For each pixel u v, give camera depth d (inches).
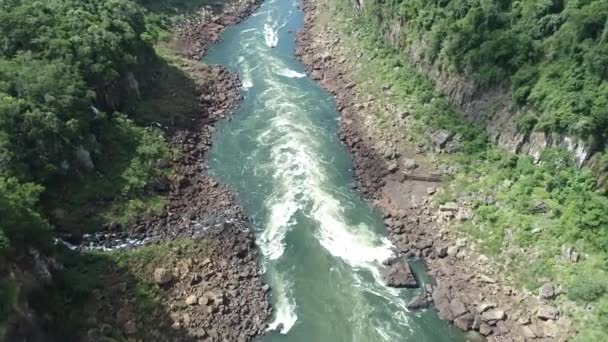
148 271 2017.7
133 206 2273.6
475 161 2445.9
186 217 2299.5
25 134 2116.1
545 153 2214.6
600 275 1838.1
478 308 1914.4
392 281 2017.7
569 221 2000.5
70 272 1926.7
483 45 2546.8
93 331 1721.2
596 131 2038.6
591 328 1749.5
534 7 2463.1
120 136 2541.8
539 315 1841.8
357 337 1841.8
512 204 2170.3
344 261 2113.7
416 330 1865.2
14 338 1456.7
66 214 2149.4
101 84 2591.0
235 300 1962.4
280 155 2672.2
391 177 2517.2
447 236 2193.7
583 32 2197.3
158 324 1838.1
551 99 2225.6
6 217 1683.1
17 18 2490.2
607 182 2004.2
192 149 2704.2
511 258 2023.9
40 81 2276.1
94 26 2738.7
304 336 1850.4
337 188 2474.2
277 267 2096.5
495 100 2501.2
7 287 1513.3
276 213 2332.7
